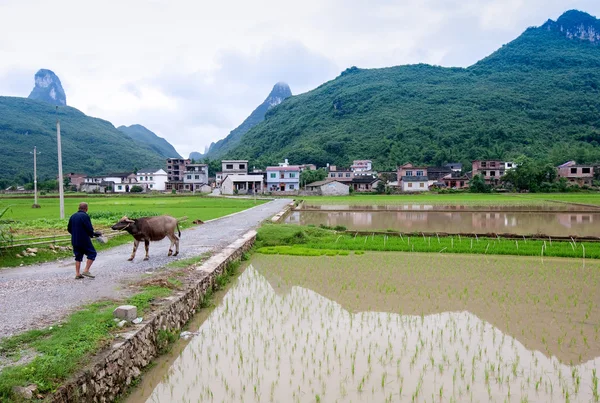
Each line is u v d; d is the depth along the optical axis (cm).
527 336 915
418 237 2320
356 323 998
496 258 1798
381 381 711
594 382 709
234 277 1481
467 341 888
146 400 647
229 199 6575
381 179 9138
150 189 10238
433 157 11288
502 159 10606
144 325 747
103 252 1600
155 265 1303
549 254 1819
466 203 5047
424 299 1195
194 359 795
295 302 1170
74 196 7256
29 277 1121
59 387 513
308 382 709
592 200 5259
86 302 868
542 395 670
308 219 3519
